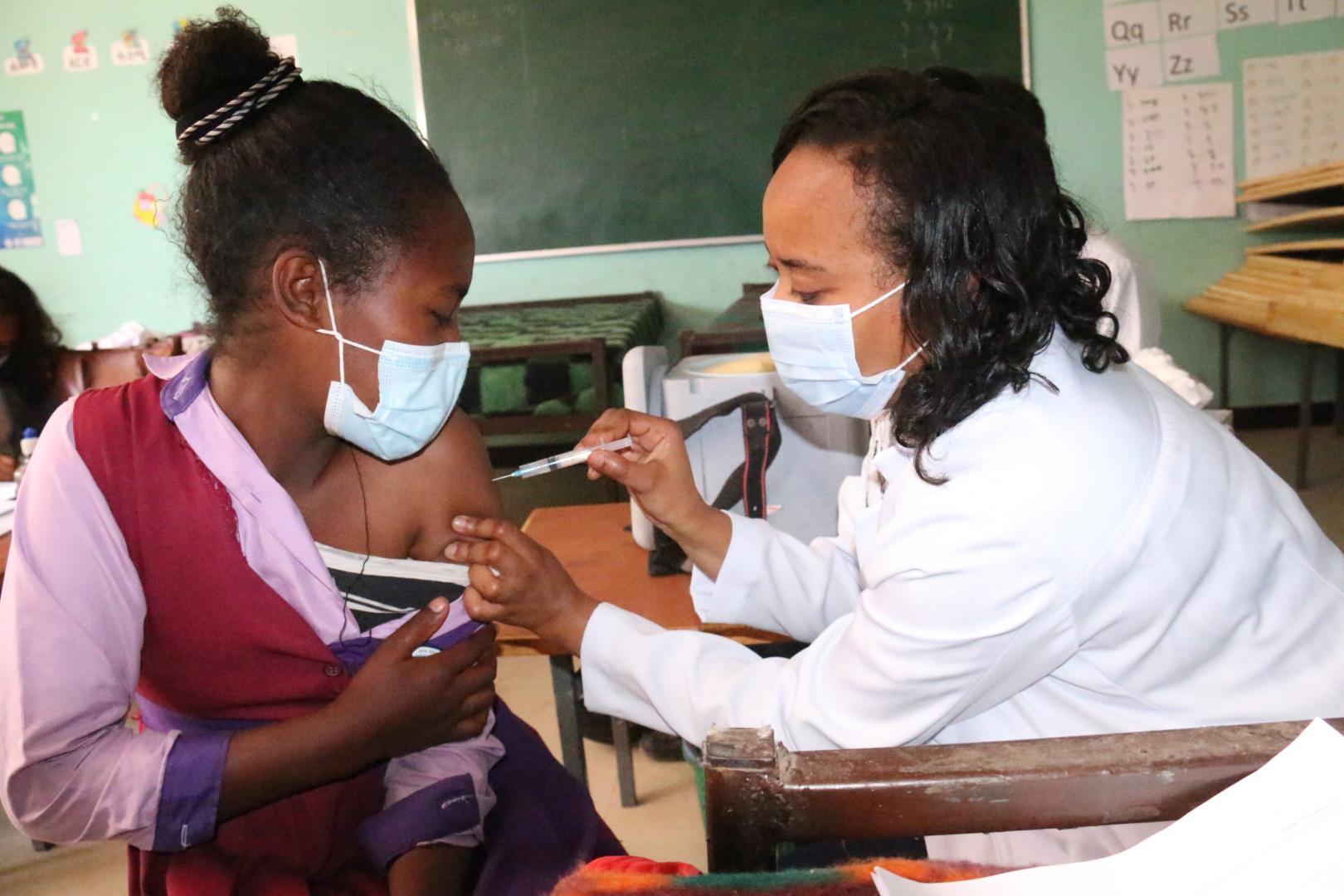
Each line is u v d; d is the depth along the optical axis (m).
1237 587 0.82
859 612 0.87
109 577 0.79
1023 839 0.90
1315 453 4.18
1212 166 4.32
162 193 4.77
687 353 2.24
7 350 2.64
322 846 0.88
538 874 0.90
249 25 0.77
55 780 0.77
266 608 0.83
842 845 1.04
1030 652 0.81
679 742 2.26
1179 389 1.87
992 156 0.79
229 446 0.81
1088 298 0.84
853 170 0.81
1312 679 0.84
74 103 4.69
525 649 1.17
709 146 4.57
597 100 4.57
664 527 1.20
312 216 0.75
